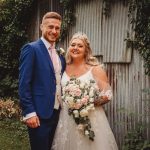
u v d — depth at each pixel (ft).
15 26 32.09
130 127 23.17
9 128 27.22
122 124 23.30
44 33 15.14
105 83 15.88
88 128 15.57
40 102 14.76
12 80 32.86
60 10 28.19
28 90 14.52
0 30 33.04
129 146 21.72
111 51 24.16
